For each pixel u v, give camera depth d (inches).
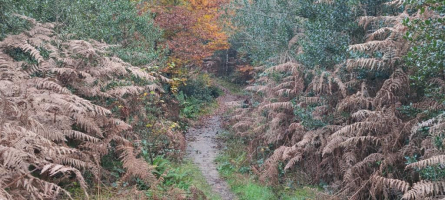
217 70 1098.1
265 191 262.1
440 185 172.7
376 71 256.2
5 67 205.9
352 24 284.8
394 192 217.5
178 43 511.5
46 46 233.3
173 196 213.0
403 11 255.3
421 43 183.5
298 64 335.9
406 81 227.6
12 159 135.7
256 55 457.4
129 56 294.8
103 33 284.7
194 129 522.3
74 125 225.5
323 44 287.9
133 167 210.1
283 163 313.1
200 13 541.0
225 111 661.3
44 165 153.3
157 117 358.3
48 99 180.4
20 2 255.0
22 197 142.2
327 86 297.0
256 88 430.9
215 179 292.0
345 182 251.6
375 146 245.6
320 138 276.4
